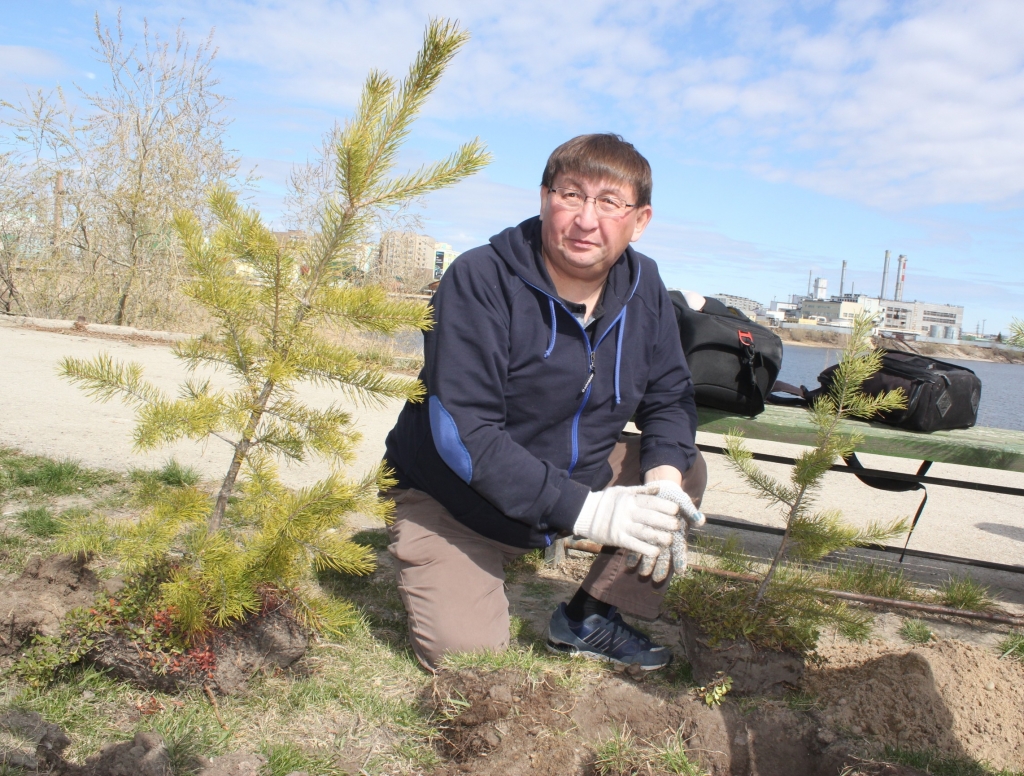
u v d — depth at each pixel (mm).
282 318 2375
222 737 2145
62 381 7551
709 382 3645
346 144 2180
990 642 3352
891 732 2367
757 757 2291
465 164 2291
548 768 2105
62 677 2303
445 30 2211
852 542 2652
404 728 2301
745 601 2643
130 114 11328
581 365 2627
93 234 11867
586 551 4016
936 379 3787
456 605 2607
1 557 3252
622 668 2768
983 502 6180
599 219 2479
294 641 2471
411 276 10125
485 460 2455
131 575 2393
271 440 2395
